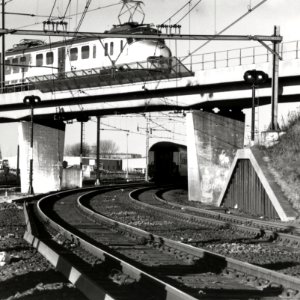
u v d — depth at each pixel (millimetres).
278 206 25594
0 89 52625
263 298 9406
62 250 15555
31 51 49719
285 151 28703
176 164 64875
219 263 12609
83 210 30391
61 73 46312
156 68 39906
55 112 49906
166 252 15344
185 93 40500
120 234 20328
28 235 18422
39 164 54156
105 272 12023
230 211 30625
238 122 42531
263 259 14180
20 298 9453
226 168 41469
